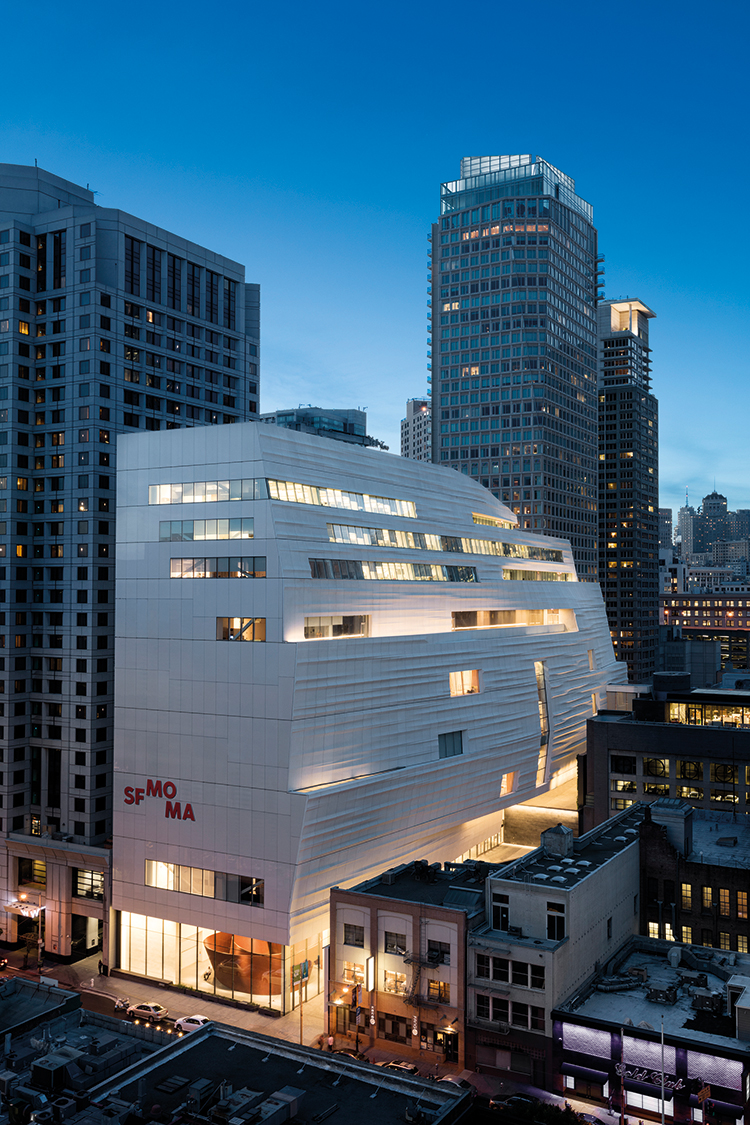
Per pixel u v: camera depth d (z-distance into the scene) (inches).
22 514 4025.6
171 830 3373.5
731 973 2687.0
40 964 3538.4
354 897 2770.7
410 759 3850.9
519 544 5561.0
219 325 4682.6
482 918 2655.0
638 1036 2292.1
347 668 3437.5
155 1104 1694.1
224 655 3292.3
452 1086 1872.5
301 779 3198.8
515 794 4830.2
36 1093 1705.2
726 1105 2175.2
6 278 4037.9
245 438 3334.2
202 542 3383.4
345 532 3710.6
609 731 4106.8
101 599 3907.5
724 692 4367.6
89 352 3944.4
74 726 3880.4
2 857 3897.6
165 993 3297.2
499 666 4680.1
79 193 4532.5
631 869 3105.3
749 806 3841.0
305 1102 1715.1
